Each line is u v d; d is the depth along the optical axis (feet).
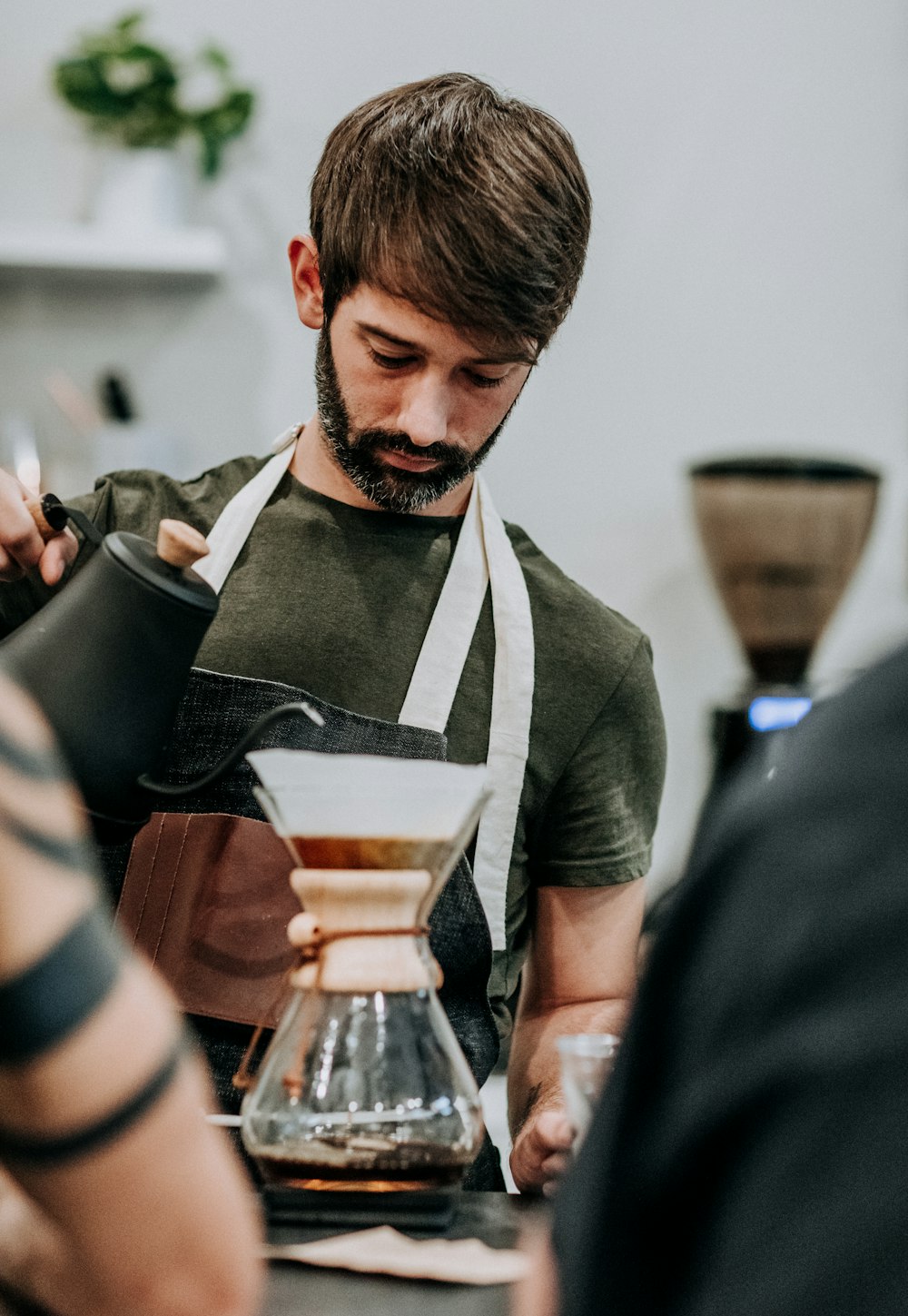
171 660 3.44
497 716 4.68
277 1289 2.68
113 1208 1.66
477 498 4.90
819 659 9.76
